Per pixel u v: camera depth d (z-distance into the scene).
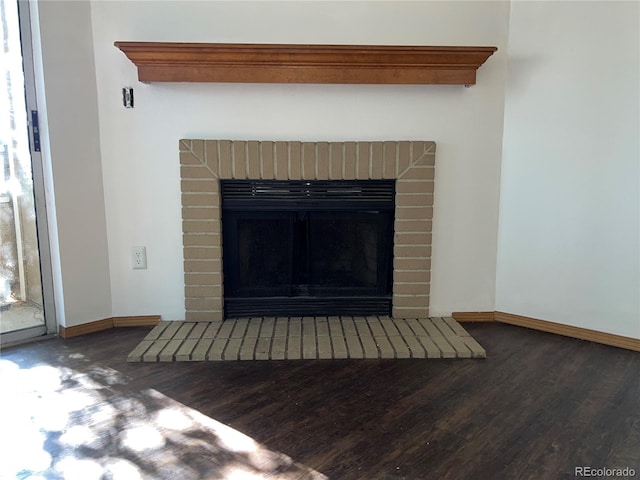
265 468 1.51
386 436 1.68
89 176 2.57
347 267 2.83
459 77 2.49
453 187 2.71
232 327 2.64
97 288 2.67
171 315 2.76
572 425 1.75
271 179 2.64
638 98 2.27
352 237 2.80
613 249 2.43
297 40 2.56
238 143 2.57
